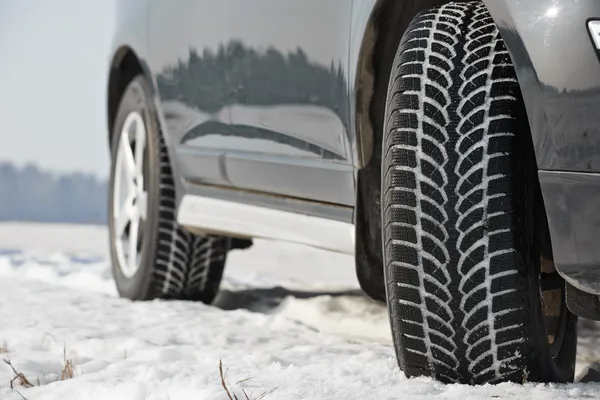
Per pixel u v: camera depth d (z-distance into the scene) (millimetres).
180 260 5012
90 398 2857
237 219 4367
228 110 4285
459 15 3025
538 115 2650
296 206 3980
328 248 3732
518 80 2691
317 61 3574
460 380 2900
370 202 3479
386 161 2951
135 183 5273
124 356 3520
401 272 2891
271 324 4387
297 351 3602
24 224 16219
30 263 7496
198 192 4762
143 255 5062
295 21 3711
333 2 3455
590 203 2602
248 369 3166
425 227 2846
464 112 2844
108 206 5527
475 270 2807
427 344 2896
